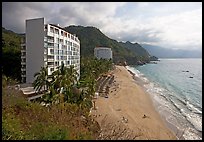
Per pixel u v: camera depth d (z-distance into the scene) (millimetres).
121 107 57906
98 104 57906
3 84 19906
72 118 15906
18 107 15875
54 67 66875
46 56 63406
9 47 77000
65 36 75875
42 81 45000
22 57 66312
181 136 37125
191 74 171875
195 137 38281
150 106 61781
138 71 198875
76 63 92812
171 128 43625
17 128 12250
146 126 43438
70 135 11914
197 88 101500
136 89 88812
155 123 46062
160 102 68000
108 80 110000
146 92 85500
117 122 41156
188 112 56656
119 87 90688
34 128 12539
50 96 38406
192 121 48500
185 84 115250
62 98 39312
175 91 92562
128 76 145125
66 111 17438
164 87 103500
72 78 47062
